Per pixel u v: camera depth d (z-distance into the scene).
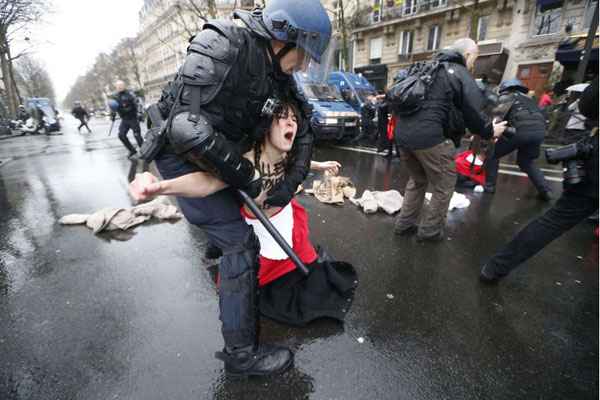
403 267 2.49
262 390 1.47
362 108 9.44
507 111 3.87
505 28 14.55
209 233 1.45
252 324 1.45
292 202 1.94
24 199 4.58
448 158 2.61
